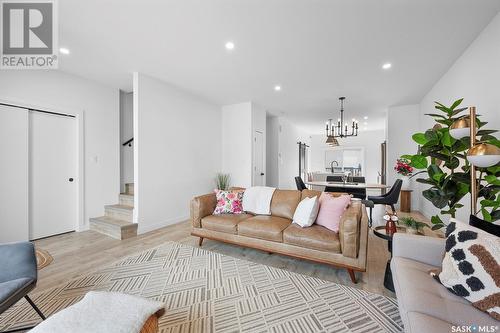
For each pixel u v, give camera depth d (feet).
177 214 13.74
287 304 5.85
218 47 8.92
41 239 10.68
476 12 6.81
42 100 10.50
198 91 14.26
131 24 7.46
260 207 10.10
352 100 15.92
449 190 5.81
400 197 16.84
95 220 11.98
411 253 5.30
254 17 7.11
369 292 6.35
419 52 9.20
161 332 4.91
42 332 3.14
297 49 9.02
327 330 4.94
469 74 8.70
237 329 4.99
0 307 3.88
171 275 7.32
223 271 7.58
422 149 6.15
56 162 11.28
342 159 32.65
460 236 4.30
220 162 17.71
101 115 12.85
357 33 7.91
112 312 3.61
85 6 6.61
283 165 23.29
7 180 9.61
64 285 6.75
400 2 6.39
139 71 11.24
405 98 15.35
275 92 14.34
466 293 3.73
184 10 6.79
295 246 7.69
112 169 13.42
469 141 5.61
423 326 3.13
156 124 12.34
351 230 6.70
